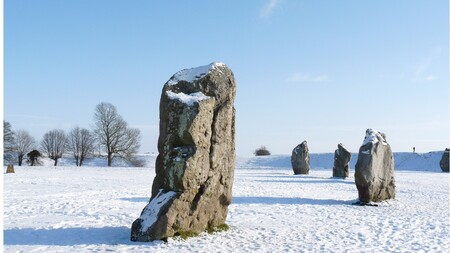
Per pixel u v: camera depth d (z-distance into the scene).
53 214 13.95
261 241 10.96
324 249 10.36
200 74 11.48
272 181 30.86
